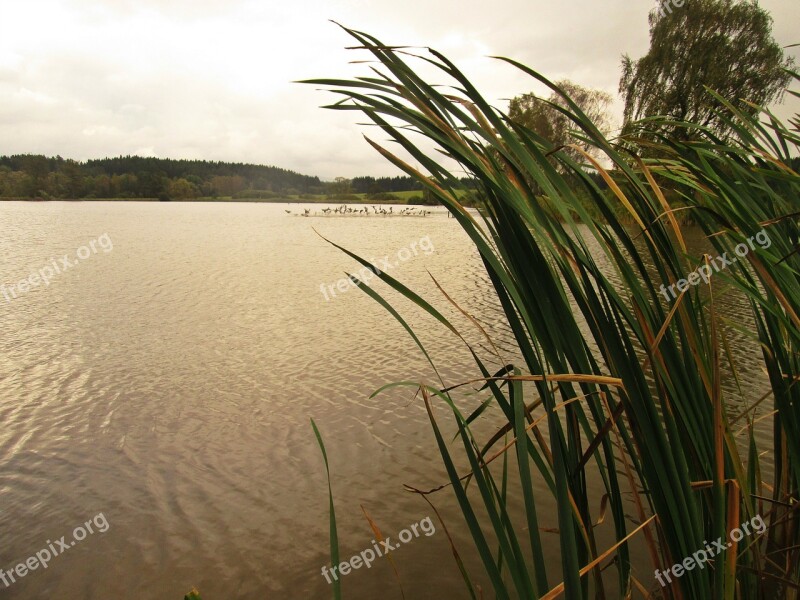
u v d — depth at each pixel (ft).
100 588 11.87
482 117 2.85
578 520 3.43
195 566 12.44
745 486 3.59
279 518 14.11
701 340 3.74
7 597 11.66
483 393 21.83
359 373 25.40
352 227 143.33
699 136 4.84
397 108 2.90
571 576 2.85
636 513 12.12
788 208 4.69
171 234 112.78
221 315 38.65
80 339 32.37
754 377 20.12
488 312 38.58
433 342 30.42
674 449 3.12
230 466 16.97
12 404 22.33
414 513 13.92
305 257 75.25
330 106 2.95
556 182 2.86
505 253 3.09
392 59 2.88
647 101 68.23
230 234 114.93
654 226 3.47
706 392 3.57
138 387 24.18
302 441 18.43
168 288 49.78
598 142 3.01
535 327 2.94
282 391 23.34
